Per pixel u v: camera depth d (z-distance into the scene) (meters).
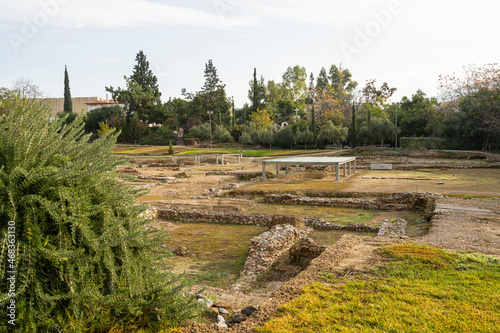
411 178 28.20
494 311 4.59
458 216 12.81
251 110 110.50
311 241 9.63
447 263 6.64
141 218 4.40
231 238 12.87
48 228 3.37
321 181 27.61
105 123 84.00
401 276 6.05
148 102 97.00
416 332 4.04
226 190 23.50
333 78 122.19
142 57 103.44
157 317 4.01
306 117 96.50
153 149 71.25
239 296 6.80
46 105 3.96
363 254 7.55
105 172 4.05
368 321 4.38
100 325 3.54
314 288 5.54
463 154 47.53
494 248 8.11
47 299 3.16
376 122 70.00
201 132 88.00
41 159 3.60
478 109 52.84
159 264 4.57
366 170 37.62
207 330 4.13
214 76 105.38
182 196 23.08
